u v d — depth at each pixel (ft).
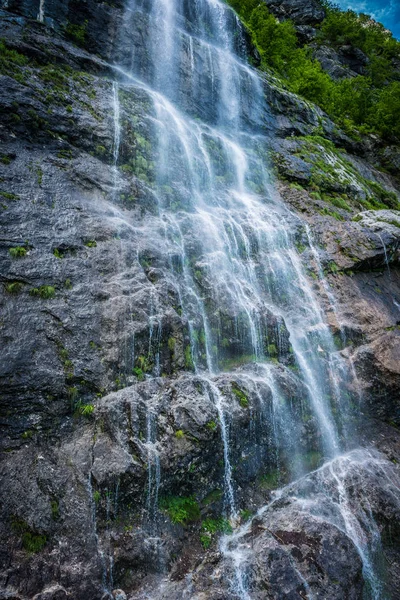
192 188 42.63
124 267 28.43
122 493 20.38
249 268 37.93
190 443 22.08
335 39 132.36
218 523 22.58
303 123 71.10
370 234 44.29
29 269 25.00
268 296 37.52
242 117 60.18
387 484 27.63
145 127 41.68
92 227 29.55
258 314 32.45
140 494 20.75
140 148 39.45
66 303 25.00
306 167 57.77
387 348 35.45
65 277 25.91
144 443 21.36
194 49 57.62
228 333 31.07
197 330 29.73
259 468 25.81
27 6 42.78
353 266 42.39
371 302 40.45
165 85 51.70
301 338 35.60
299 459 27.96
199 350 29.27
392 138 93.20
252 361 30.83
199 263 33.71
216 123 56.03
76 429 22.15
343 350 36.88
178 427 22.35
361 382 35.24
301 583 18.97
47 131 33.83
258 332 31.94
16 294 23.89
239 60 67.67
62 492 19.72
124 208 33.65
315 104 81.30
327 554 20.27
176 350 26.53
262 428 26.25
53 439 21.45
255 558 19.77
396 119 94.02
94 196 32.55
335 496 26.18
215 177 47.19
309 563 19.79
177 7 58.85
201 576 19.45
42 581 17.35
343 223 46.78
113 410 22.08
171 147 43.37
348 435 32.45
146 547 19.84
